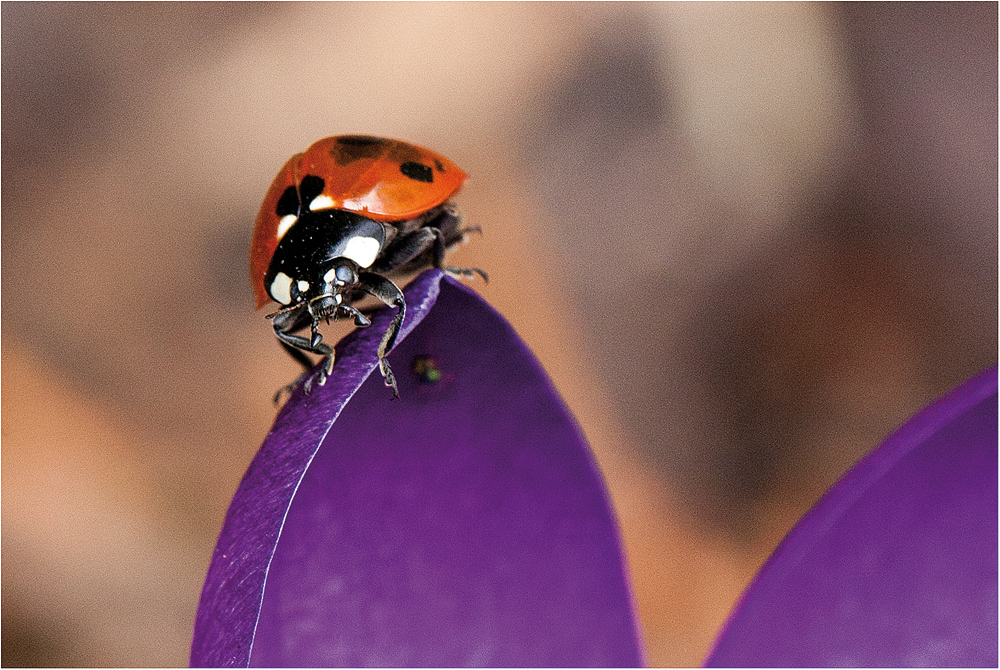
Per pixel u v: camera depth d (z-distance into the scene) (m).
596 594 0.09
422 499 0.09
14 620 0.11
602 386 0.11
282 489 0.08
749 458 0.11
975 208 0.11
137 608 0.11
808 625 0.08
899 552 0.08
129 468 0.11
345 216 0.09
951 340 0.11
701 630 0.11
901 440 0.08
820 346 0.11
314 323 0.09
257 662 0.08
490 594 0.09
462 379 0.09
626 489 0.11
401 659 0.09
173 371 0.11
